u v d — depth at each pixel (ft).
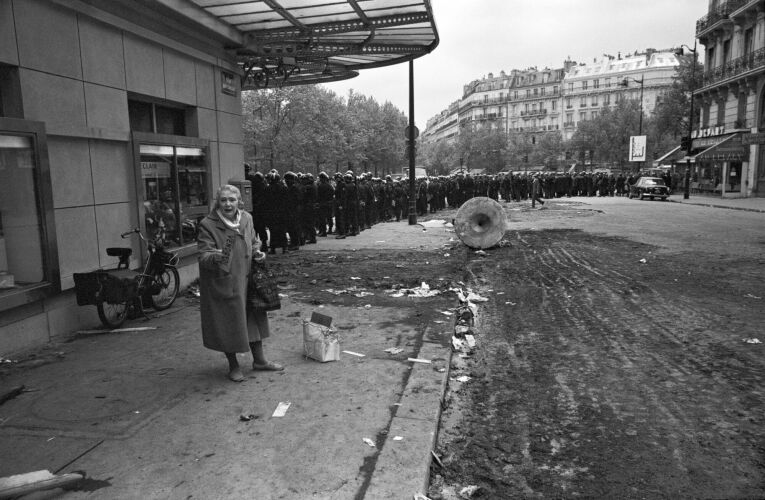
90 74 21.26
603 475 11.10
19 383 15.05
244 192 34.19
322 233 53.98
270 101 137.90
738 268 34.37
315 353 16.69
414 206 65.87
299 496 9.73
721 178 135.23
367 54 42.14
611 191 151.64
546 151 293.02
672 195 144.66
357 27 33.65
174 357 17.20
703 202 110.83
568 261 38.24
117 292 19.61
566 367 17.37
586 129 253.85
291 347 18.12
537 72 428.56
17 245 17.94
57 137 19.75
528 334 21.01
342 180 52.75
